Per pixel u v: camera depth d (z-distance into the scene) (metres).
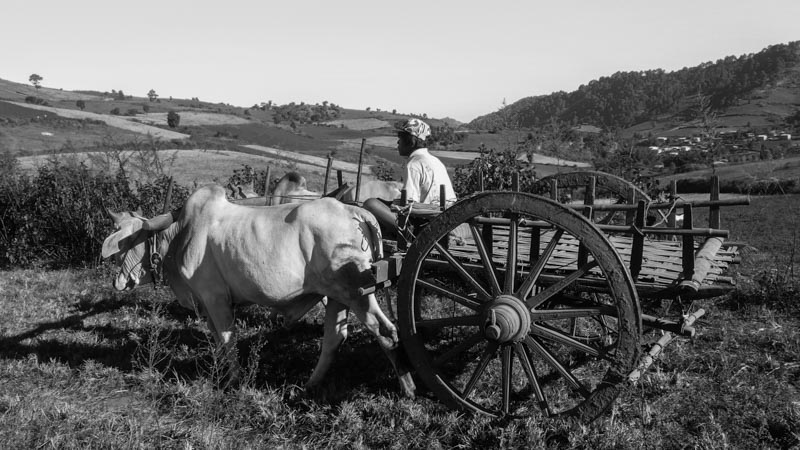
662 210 5.77
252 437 4.50
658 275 4.07
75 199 11.67
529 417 4.17
